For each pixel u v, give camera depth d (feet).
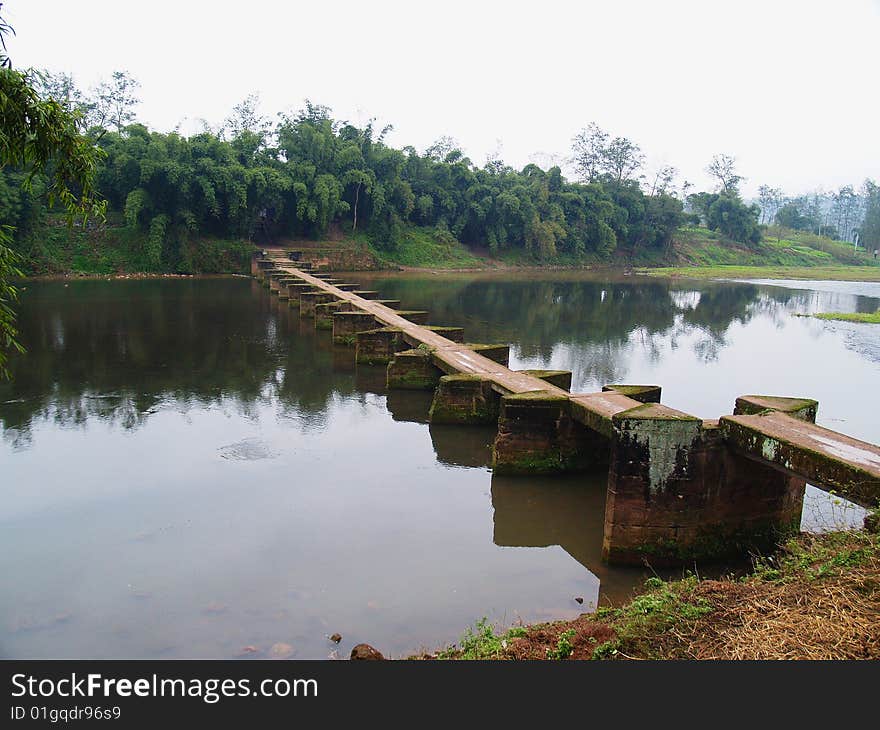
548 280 187.01
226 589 26.66
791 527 30.66
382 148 204.13
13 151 21.04
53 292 117.70
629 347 82.64
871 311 124.88
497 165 254.27
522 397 38.42
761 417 29.55
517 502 35.81
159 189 152.87
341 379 62.44
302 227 186.70
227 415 49.78
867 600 19.03
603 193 256.52
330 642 23.26
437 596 26.55
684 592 22.31
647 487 28.68
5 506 33.78
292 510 34.04
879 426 49.90
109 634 23.63
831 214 536.42
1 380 58.13
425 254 207.41
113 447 42.37
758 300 145.48
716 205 310.24
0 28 19.74
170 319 92.84
